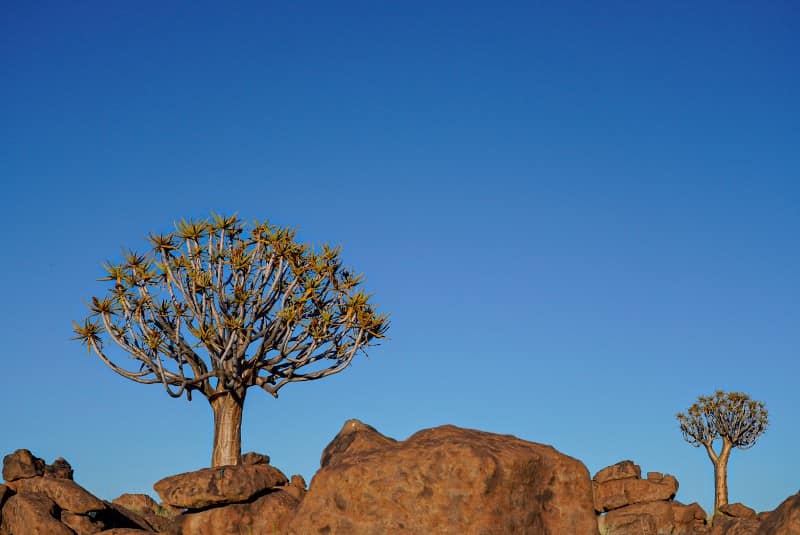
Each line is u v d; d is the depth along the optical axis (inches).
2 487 610.9
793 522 403.5
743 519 550.3
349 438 497.0
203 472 522.6
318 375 1099.3
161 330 1080.8
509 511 414.6
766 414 1376.7
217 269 1085.8
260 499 514.9
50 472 677.3
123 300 1057.5
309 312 1125.7
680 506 730.8
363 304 1109.1
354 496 417.4
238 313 1068.5
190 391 1075.9
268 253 1124.5
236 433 1066.1
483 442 434.9
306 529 419.2
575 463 443.5
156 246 1084.5
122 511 708.7
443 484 410.6
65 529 573.6
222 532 504.1
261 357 1078.4
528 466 424.8
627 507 728.3
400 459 421.1
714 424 1392.7
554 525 428.1
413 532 405.7
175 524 516.7
